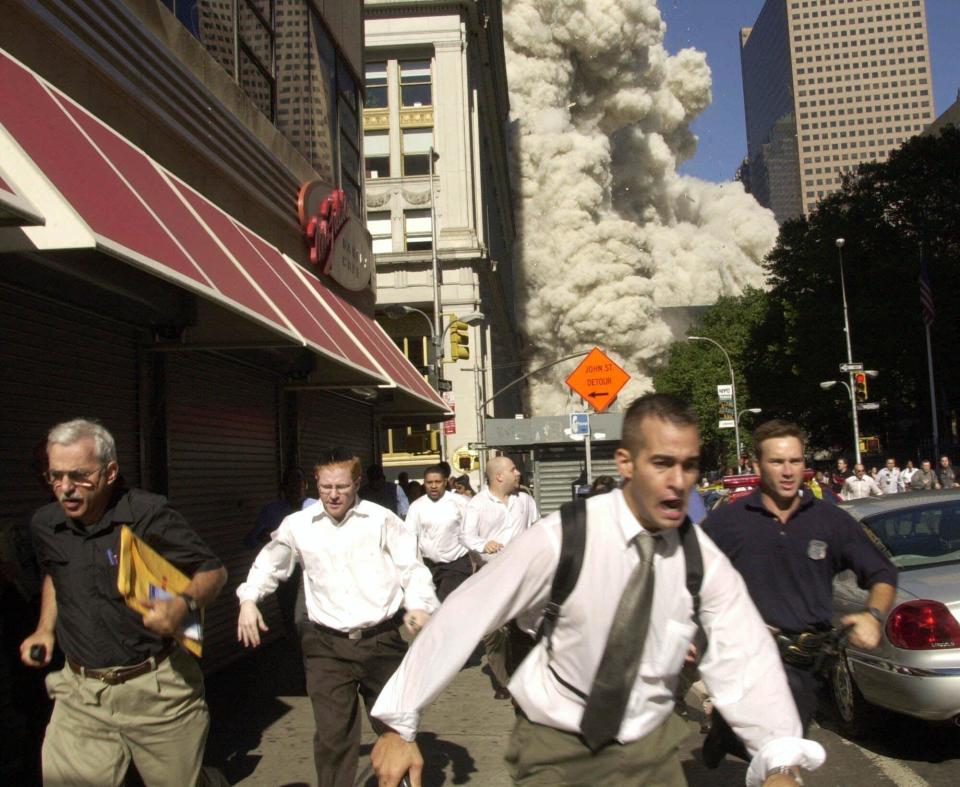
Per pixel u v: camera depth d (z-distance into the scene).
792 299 48.41
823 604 4.51
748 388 54.62
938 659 5.85
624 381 13.57
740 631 2.68
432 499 10.29
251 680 9.31
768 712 2.58
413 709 2.54
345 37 16.25
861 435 50.56
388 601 5.22
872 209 43.53
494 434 26.95
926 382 43.97
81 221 5.25
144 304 7.51
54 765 3.66
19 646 4.93
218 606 9.81
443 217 45.34
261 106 11.80
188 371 9.27
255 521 11.02
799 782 2.39
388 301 45.12
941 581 6.13
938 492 7.49
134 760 3.71
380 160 45.88
